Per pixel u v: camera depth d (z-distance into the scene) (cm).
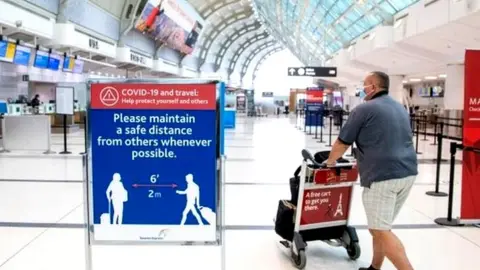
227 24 3778
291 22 3169
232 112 2064
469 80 443
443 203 546
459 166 870
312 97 1900
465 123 445
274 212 495
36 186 620
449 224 449
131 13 1794
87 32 1494
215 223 265
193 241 266
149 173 263
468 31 1142
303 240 352
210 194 263
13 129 987
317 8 2264
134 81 259
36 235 400
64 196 557
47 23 1196
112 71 2280
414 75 2466
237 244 387
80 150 1056
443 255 364
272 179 703
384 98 301
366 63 2208
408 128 300
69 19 1324
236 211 498
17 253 354
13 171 741
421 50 1548
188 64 3338
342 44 2578
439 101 2780
